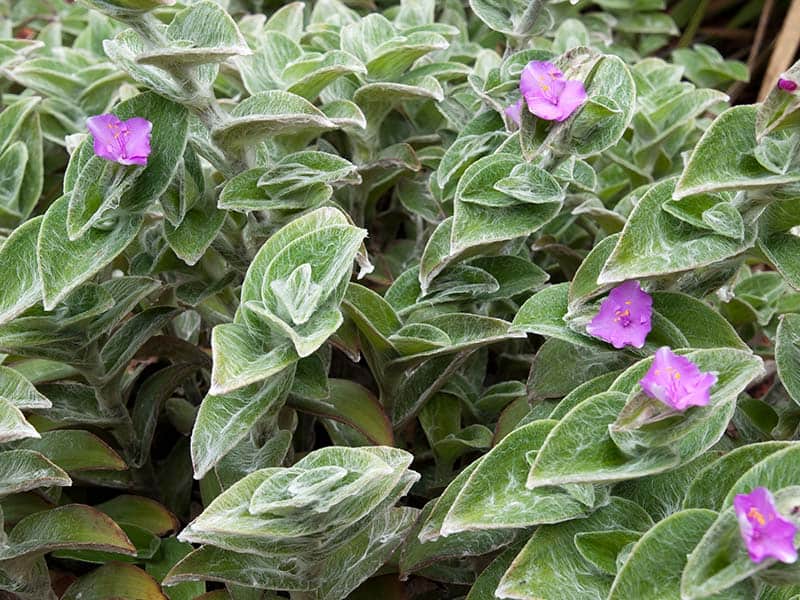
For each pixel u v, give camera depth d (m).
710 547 0.30
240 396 0.37
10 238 0.38
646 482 0.37
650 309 0.38
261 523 0.33
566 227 0.51
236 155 0.41
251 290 0.37
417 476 0.36
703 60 0.75
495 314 0.49
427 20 0.59
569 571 0.35
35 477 0.37
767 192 0.36
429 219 0.51
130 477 0.46
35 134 0.52
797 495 0.31
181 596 0.41
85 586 0.40
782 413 0.42
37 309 0.39
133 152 0.36
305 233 0.37
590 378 0.41
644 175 0.54
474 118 0.48
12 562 0.38
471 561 0.43
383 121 0.54
